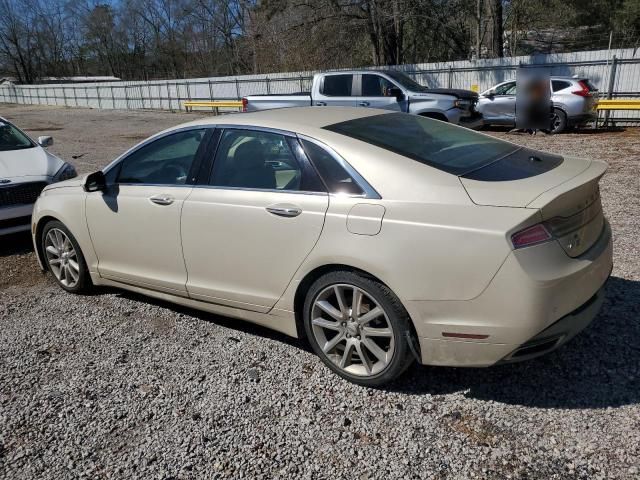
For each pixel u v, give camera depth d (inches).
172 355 143.6
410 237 109.3
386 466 99.4
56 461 106.3
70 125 911.0
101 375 135.8
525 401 115.1
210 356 141.9
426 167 117.0
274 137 134.6
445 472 97.0
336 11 1082.7
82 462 105.5
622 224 229.0
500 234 101.3
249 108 576.1
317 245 121.0
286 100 553.0
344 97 526.3
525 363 128.7
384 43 1093.1
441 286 107.0
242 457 104.1
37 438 113.3
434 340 111.0
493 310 103.6
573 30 1318.9
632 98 620.7
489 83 738.8
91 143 627.5
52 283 202.4
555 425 107.0
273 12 1147.3
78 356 146.1
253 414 116.8
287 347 144.7
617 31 1207.6
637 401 112.3
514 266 100.6
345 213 117.8
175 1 2319.1
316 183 124.8
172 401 123.1
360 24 1074.1
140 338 154.3
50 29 2792.8
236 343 148.3
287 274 128.5
